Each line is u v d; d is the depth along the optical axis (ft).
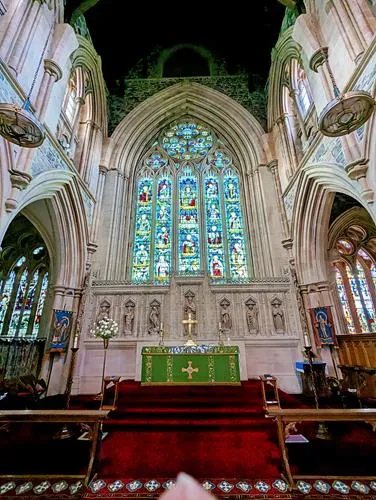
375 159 19.45
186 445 14.40
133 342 29.14
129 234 40.70
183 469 12.08
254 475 11.65
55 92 27.76
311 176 29.12
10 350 33.24
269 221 37.37
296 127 37.04
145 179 46.11
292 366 28.22
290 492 10.50
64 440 14.99
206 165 47.14
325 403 21.72
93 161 38.40
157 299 31.42
